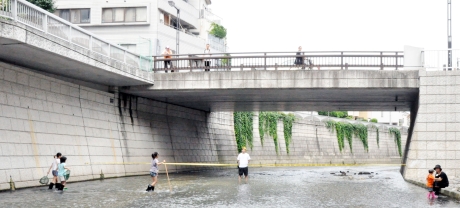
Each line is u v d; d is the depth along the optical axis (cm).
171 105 3741
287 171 4191
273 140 5503
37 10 2000
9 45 1944
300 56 2784
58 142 2453
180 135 3856
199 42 5684
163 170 3500
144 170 3256
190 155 3972
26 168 2189
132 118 3206
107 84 2988
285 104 3722
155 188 2297
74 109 2636
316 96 3189
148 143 3353
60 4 4878
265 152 5325
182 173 3606
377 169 5022
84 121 2709
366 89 2783
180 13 5459
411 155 2667
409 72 2692
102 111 2902
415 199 1897
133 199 1841
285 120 5747
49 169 2206
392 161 7894
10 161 2098
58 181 2284
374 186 2517
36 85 2347
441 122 2628
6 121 2116
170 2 5178
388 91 2852
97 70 2519
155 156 2192
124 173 3020
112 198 1862
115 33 4844
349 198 1938
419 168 2647
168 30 5028
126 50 2738
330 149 6575
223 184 2581
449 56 2678
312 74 2769
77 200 1786
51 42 2069
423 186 2377
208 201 1803
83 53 2314
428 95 2650
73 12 4884
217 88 2878
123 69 2669
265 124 5378
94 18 4853
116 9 4850
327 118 6788
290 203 1761
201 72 2906
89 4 4859
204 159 4222
